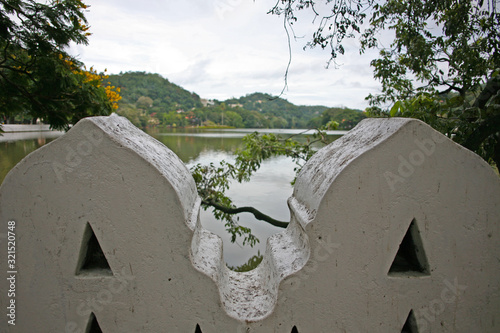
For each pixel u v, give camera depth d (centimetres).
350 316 150
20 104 410
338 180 144
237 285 182
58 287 142
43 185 137
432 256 149
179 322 147
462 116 284
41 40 349
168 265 144
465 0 351
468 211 148
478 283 152
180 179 161
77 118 422
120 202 140
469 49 398
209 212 648
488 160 343
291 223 197
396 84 527
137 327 146
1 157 655
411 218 147
